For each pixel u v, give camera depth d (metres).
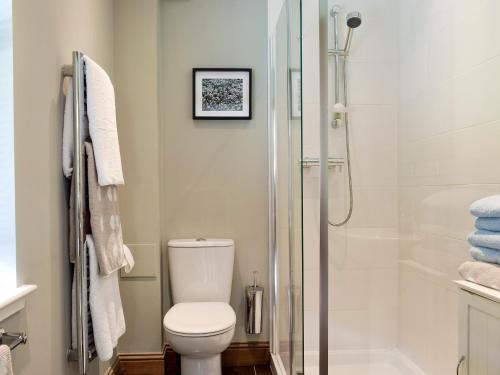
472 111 1.41
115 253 1.51
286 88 1.68
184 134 2.23
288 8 1.58
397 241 1.97
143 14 2.07
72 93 1.31
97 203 1.37
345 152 1.95
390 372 1.93
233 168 2.25
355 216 1.96
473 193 1.41
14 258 1.03
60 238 1.32
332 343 1.96
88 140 1.42
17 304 1.00
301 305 1.42
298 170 1.45
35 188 1.14
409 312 1.88
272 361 2.07
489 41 1.31
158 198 2.08
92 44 1.71
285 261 1.78
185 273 2.05
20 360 1.04
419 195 1.80
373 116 1.95
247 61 2.25
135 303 2.06
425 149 1.74
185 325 1.64
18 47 1.05
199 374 1.72
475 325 0.98
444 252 1.61
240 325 2.23
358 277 1.97
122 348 2.06
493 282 0.95
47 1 1.24
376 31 1.95
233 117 2.23
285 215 1.77
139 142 2.07
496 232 1.02
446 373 1.59
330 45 1.92
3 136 1.03
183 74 2.23
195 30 2.23
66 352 1.35
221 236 2.24
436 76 1.65
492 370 0.91
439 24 1.62
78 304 1.32
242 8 2.25
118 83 2.06
